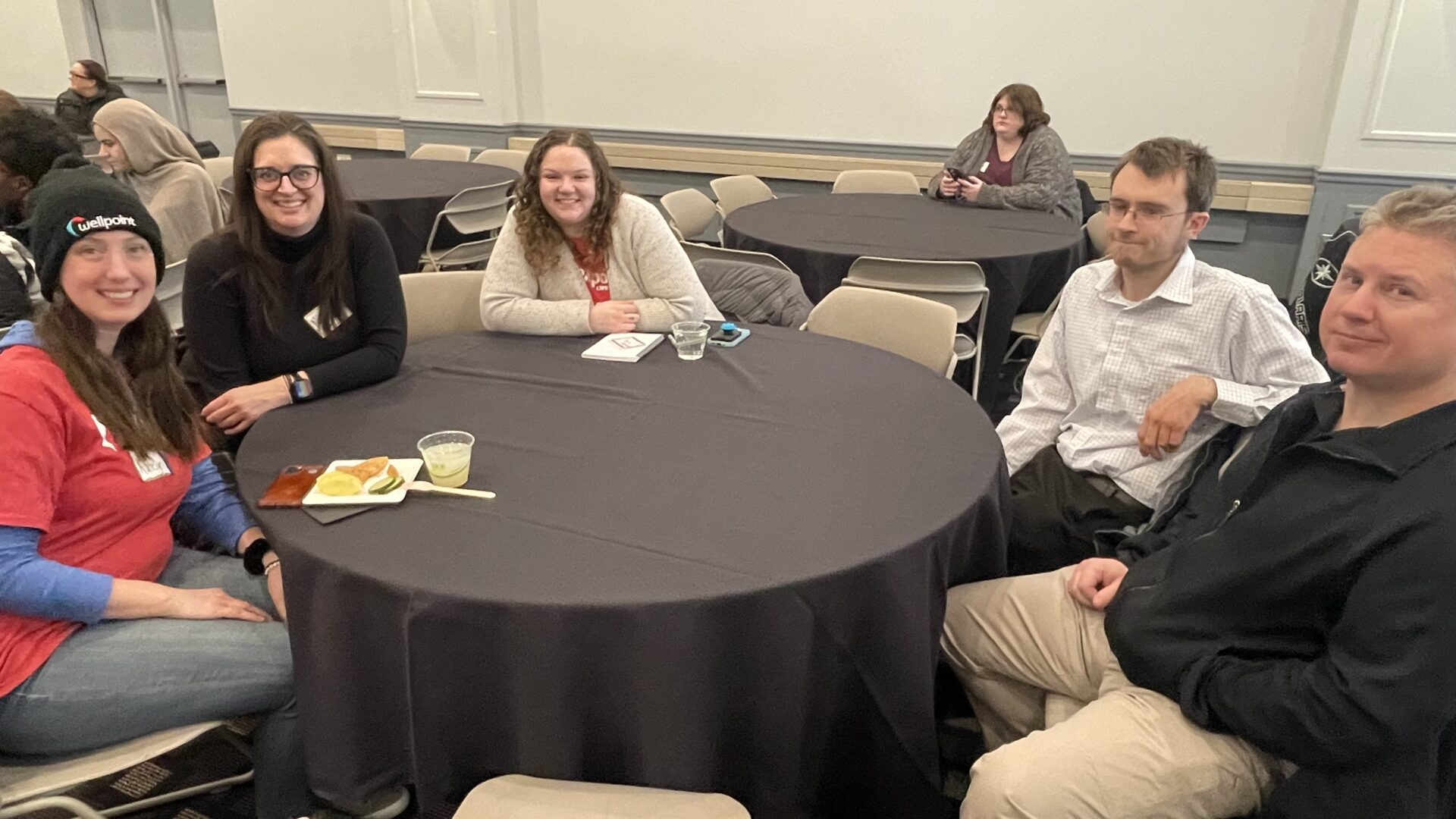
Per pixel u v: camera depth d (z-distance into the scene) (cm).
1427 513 103
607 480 145
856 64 516
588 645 113
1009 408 362
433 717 121
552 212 223
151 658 131
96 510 140
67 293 138
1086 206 451
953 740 183
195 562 161
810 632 120
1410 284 107
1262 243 470
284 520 132
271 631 142
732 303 273
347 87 652
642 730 118
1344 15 420
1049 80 481
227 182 459
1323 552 113
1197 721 122
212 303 187
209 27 728
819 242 333
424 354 210
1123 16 457
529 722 118
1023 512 188
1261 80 443
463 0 575
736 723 124
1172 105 463
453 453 141
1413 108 412
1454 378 110
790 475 147
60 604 128
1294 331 179
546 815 110
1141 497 184
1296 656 120
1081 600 151
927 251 320
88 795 177
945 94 504
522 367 200
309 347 194
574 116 592
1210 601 124
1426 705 101
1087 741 122
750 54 536
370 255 195
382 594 117
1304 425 130
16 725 126
